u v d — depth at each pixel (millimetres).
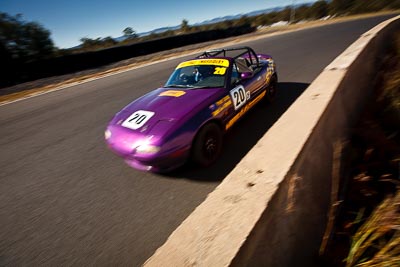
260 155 1774
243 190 1447
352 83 3504
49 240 2309
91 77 12438
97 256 2074
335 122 2607
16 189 3238
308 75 6969
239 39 20719
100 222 2465
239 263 1078
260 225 1229
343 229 1838
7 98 9914
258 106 5188
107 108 6504
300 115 2275
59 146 4477
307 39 14609
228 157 3391
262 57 5535
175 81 4125
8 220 2654
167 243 1208
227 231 1190
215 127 3254
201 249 1131
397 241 1474
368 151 2580
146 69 12289
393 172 2404
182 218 2400
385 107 3621
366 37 5500
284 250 1397
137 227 2342
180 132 2824
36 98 9023
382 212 1713
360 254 1545
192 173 3133
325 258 1602
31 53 21734
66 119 6000
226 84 3672
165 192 2828
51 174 3523
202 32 28844
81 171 3520
